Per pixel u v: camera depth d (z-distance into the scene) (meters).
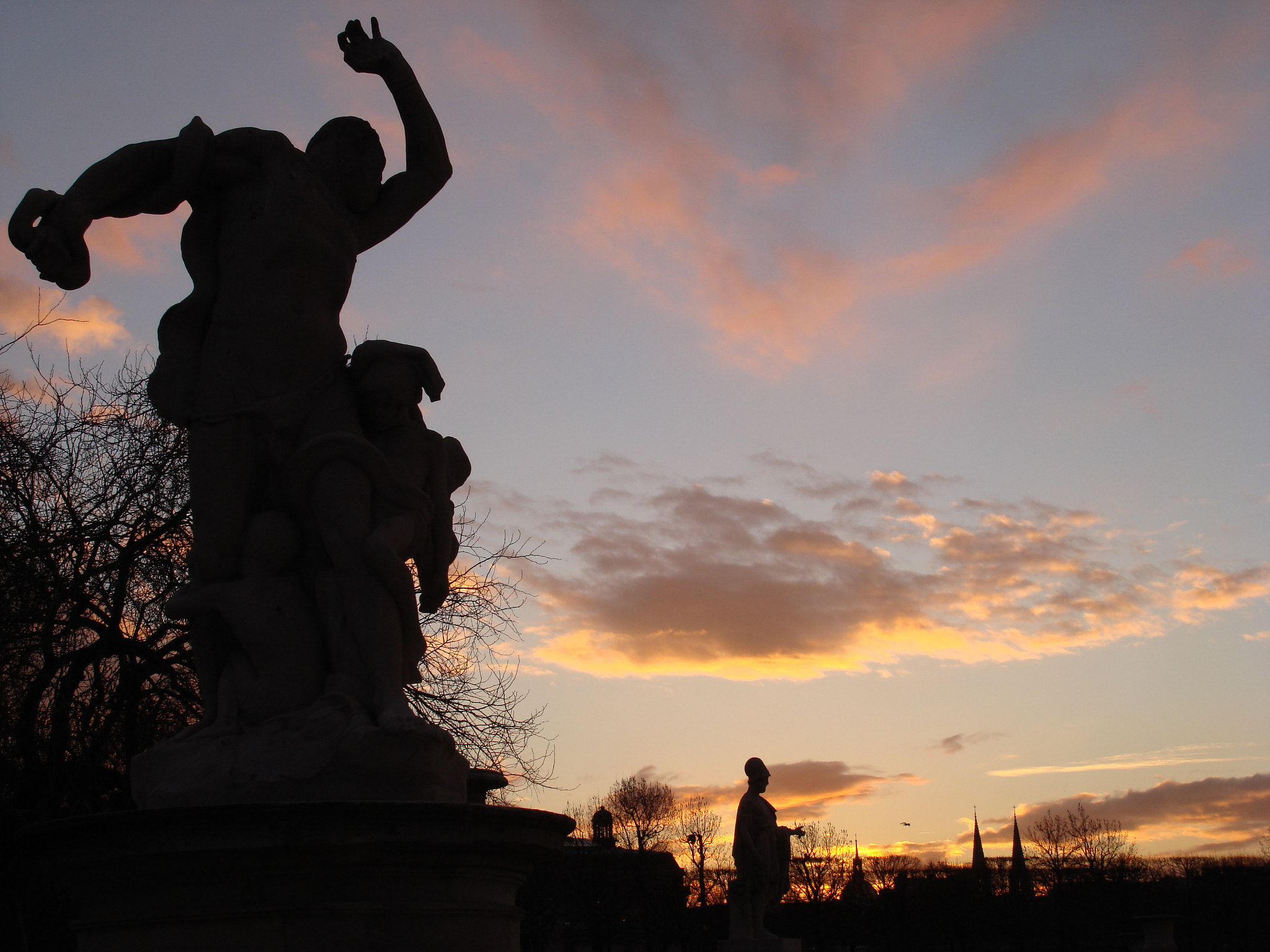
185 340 4.99
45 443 14.55
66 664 13.72
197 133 4.96
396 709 4.45
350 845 3.87
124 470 15.05
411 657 4.75
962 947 81.94
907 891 83.31
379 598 4.66
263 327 4.91
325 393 4.99
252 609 4.64
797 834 17.75
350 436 4.77
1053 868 81.75
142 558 14.66
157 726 14.32
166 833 3.84
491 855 4.16
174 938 3.90
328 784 4.26
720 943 17.12
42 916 11.38
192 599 4.67
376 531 4.71
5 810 11.42
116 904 4.04
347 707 4.47
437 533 5.10
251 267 4.96
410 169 5.48
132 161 4.88
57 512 14.52
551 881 45.41
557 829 4.48
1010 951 81.31
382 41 5.28
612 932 63.91
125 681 13.77
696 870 67.62
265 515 4.81
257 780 4.26
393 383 4.98
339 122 5.29
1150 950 25.44
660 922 65.69
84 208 4.68
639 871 66.06
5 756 12.96
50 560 13.56
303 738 4.36
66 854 4.02
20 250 4.57
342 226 5.13
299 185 5.05
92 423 15.55
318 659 4.70
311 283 5.02
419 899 4.02
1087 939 78.88
